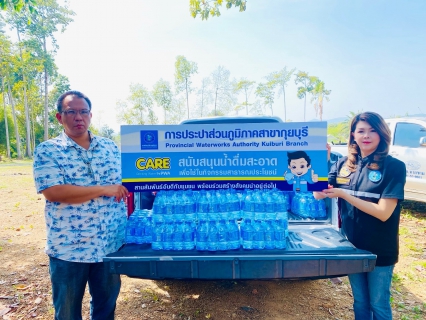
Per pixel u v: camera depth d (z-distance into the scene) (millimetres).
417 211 7324
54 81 48438
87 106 2354
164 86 35656
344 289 3551
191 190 2566
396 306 3191
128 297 3357
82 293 2379
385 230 2184
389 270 2211
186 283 3662
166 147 2438
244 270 2168
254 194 2508
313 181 2387
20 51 36250
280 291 3479
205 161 2439
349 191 2355
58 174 2191
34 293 3449
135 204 3049
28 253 4734
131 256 2227
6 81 37562
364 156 2297
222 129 2412
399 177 2082
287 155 2398
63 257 2207
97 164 2408
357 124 2275
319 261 2133
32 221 6676
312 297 3354
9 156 38688
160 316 3000
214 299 3307
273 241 2295
